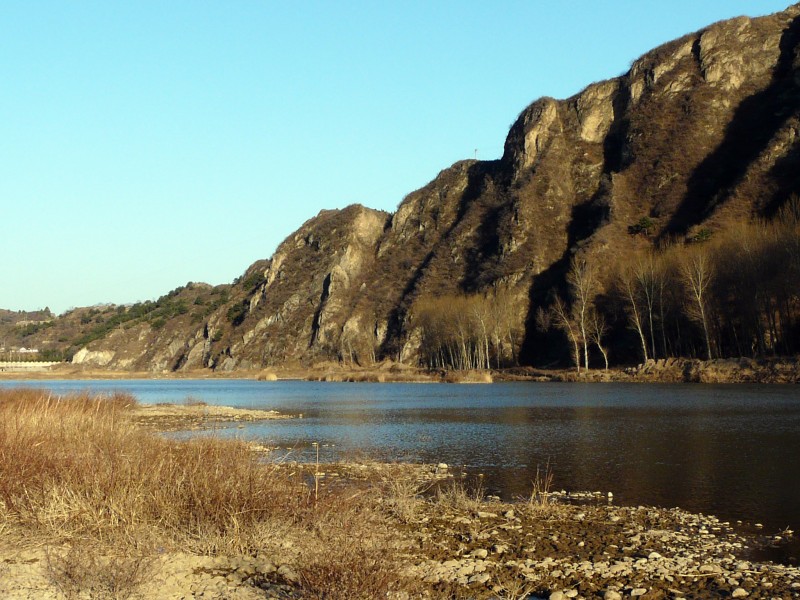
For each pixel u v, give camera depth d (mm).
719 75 146750
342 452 28562
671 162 136375
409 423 41156
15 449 16484
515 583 11688
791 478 21281
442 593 11141
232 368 178750
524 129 166250
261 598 10758
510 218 146250
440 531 15383
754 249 78750
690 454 26203
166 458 16328
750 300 78250
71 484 14695
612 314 107375
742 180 115188
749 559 13312
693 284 81062
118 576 10797
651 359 87875
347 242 185875
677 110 146750
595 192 147750
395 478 20719
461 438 33031
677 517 16656
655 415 40906
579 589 11633
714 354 85625
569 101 169500
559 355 113500
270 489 14984
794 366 68312
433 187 189000
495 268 138500
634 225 125562
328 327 167375
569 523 16141
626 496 19188
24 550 12977
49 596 10594
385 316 159750
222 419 45156
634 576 12250
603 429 34844
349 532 12039
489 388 84375
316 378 139500
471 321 118188
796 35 146500
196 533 13773
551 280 129375
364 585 9727
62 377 177500
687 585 11781
